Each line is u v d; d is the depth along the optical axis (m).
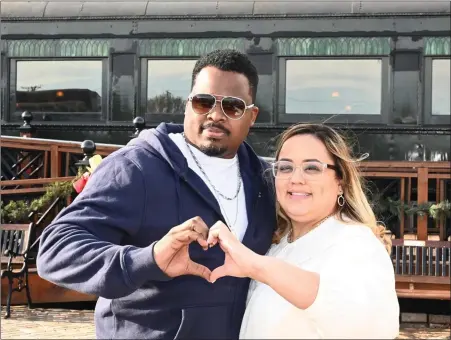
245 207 2.14
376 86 5.92
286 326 1.82
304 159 1.98
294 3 6.07
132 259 1.67
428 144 5.84
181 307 1.93
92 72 6.31
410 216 5.25
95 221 1.84
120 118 6.26
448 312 5.38
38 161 6.03
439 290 4.92
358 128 5.89
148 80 6.23
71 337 4.38
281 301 1.86
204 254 1.97
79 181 4.62
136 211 1.90
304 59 6.00
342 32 5.94
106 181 1.91
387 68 5.90
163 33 6.17
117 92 6.26
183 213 1.97
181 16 6.16
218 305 1.98
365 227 1.96
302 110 6.00
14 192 5.54
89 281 1.71
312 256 1.92
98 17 6.28
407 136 5.87
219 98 2.04
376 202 5.09
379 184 5.51
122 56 6.25
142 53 6.21
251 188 2.18
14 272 5.11
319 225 2.00
